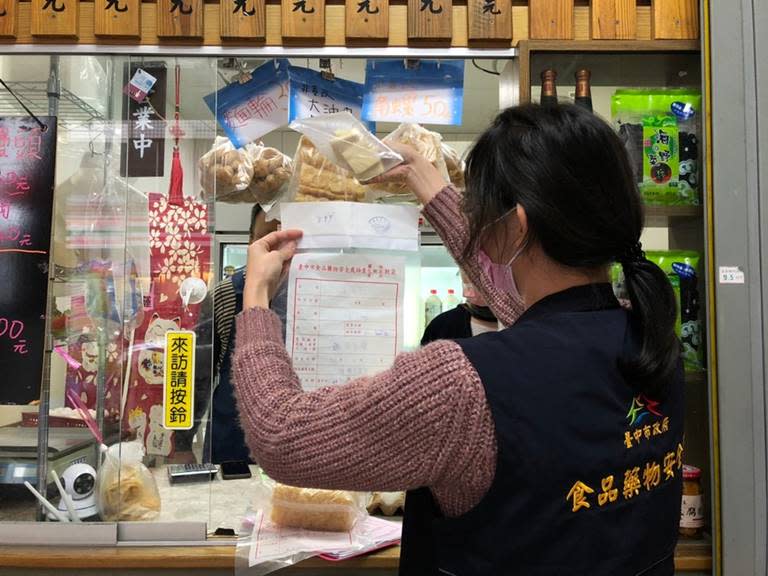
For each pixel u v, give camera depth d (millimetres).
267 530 1117
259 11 1246
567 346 629
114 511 1214
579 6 1283
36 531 1180
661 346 645
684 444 1361
